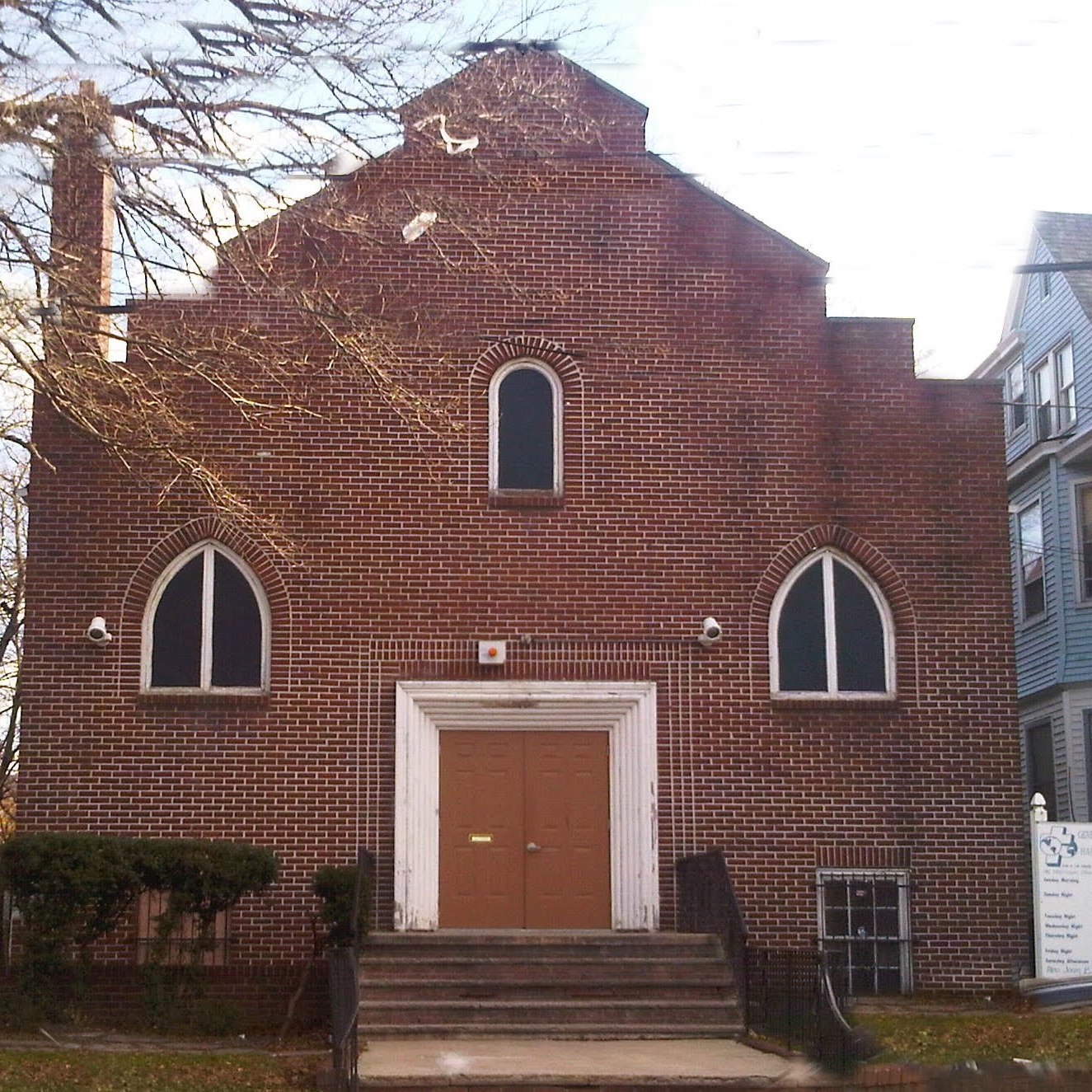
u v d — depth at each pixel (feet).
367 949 57.11
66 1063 46.88
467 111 54.85
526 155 65.92
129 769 61.16
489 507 63.67
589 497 64.13
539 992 55.16
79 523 62.39
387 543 63.16
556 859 62.59
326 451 63.36
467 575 63.26
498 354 64.69
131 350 59.26
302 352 63.10
